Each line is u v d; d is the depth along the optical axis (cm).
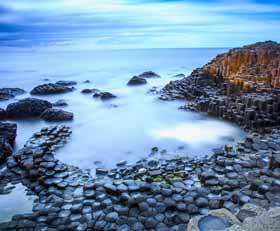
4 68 3766
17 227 596
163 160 919
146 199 641
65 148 1051
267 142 933
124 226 584
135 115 1477
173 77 2769
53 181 770
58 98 1945
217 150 957
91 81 2631
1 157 952
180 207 613
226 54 2025
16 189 759
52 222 609
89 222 600
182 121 1345
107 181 747
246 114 1208
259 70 1622
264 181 650
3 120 1459
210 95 1630
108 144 1084
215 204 617
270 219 327
